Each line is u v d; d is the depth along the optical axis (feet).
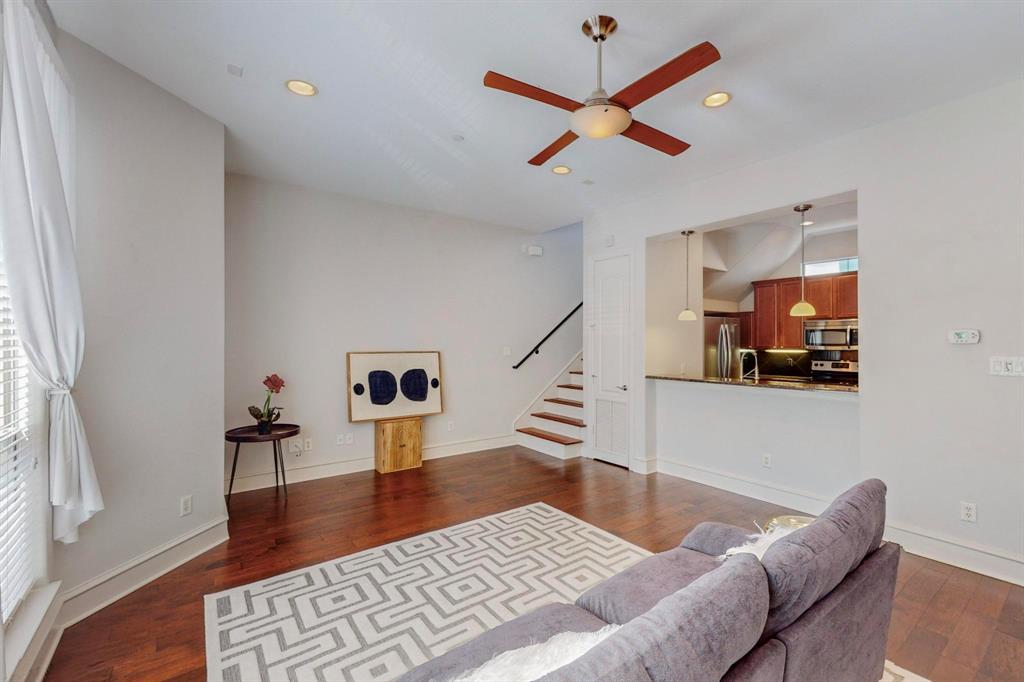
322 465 14.83
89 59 7.59
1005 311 8.46
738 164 12.21
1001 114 8.49
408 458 15.80
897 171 9.71
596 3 6.41
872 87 8.53
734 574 3.49
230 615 7.31
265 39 7.35
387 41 7.34
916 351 9.46
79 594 7.23
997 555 8.52
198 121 9.62
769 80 8.29
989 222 8.62
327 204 14.92
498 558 9.24
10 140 5.54
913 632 6.96
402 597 7.83
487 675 3.10
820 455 11.68
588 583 8.29
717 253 21.09
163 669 6.13
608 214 16.58
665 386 15.40
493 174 13.10
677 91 8.65
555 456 17.60
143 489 8.41
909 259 9.55
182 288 9.25
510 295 19.49
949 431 9.07
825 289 21.84
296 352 14.38
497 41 7.29
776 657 3.47
